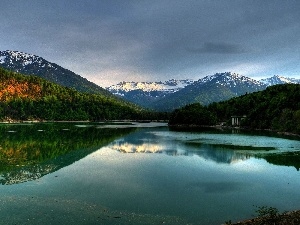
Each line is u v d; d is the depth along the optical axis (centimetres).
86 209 3084
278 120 14738
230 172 4875
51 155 6475
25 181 4181
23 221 2741
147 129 15762
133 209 3108
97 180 4275
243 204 3297
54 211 3011
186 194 3653
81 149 7462
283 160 5966
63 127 16412
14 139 9475
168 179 4384
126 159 6034
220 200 3434
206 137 11012
